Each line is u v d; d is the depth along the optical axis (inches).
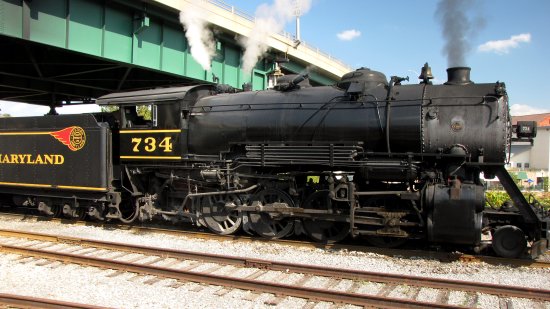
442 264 288.8
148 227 414.0
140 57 677.3
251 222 359.3
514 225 306.5
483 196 283.0
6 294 207.2
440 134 298.4
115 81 910.4
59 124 434.3
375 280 248.4
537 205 315.3
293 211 334.6
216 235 364.8
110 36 642.2
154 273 259.1
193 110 381.4
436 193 289.7
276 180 349.1
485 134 289.9
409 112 305.3
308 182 355.9
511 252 293.0
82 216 444.5
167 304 216.8
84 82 916.6
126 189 407.2
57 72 808.9
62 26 583.5
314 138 333.1
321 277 257.1
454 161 299.0
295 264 265.6
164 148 381.4
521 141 318.0
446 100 301.4
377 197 328.2
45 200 454.3
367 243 350.6
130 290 236.2
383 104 315.9
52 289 237.8
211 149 372.2
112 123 430.0
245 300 221.6
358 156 320.2
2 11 519.2
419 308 202.8
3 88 971.9
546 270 275.3
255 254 314.0
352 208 312.3
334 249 327.9
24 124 461.4
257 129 352.2
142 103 392.8
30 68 789.2
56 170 432.5
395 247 330.6
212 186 376.5
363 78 333.7
